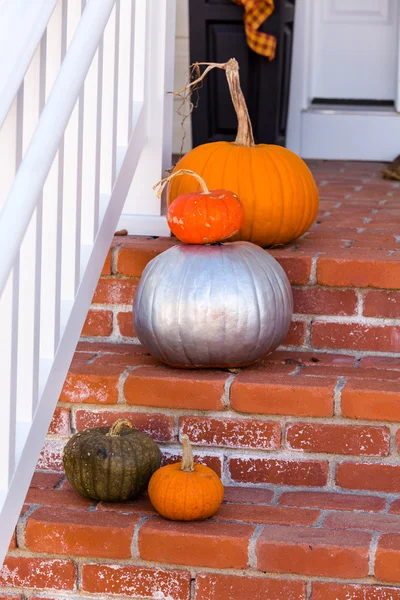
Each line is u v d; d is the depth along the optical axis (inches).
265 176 106.1
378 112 197.3
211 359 93.5
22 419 73.5
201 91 174.7
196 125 177.3
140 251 105.6
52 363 77.6
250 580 81.2
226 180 105.7
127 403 94.3
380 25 197.2
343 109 199.8
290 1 177.3
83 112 80.8
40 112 72.2
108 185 92.5
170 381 93.0
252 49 168.1
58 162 74.6
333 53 200.1
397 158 182.2
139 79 107.5
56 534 84.4
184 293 91.3
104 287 107.1
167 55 114.3
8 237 62.8
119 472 85.7
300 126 200.1
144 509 87.2
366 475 90.5
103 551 83.6
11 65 65.6
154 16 109.7
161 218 116.1
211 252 93.7
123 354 102.9
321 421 91.1
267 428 92.0
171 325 91.7
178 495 82.4
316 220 133.7
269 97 172.1
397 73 195.3
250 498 89.8
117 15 90.2
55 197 75.1
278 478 92.4
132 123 102.2
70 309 80.8
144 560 83.3
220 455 93.1
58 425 95.8
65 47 78.8
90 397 94.7
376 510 86.8
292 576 80.5
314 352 104.7
